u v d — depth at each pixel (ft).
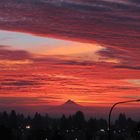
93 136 425.69
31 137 432.66
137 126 395.55
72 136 475.31
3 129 372.38
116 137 421.59
